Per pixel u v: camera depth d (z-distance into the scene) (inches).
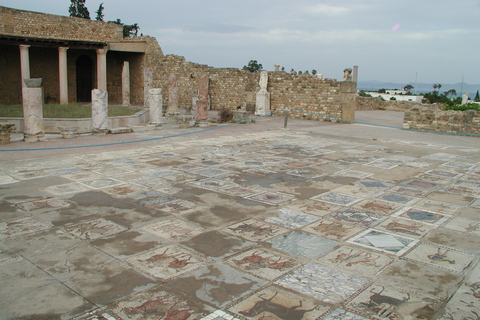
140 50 1375.5
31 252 201.6
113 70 1438.2
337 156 489.1
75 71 1320.1
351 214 268.1
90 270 183.3
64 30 1268.5
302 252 205.9
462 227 246.1
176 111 957.2
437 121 759.1
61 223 242.7
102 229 233.8
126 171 384.8
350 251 207.9
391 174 392.8
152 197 299.9
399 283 174.9
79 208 271.1
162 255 199.8
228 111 885.2
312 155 492.7
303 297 161.9
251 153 498.6
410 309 154.1
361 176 382.3
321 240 222.2
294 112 1018.7
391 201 300.2
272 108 1064.2
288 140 621.9
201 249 207.8
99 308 152.6
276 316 148.2
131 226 239.5
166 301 157.8
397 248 212.7
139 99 1428.4
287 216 262.4
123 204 281.7
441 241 223.3
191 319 145.8
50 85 1270.9
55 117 726.5
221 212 268.4
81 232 228.8
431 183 358.3
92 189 319.3
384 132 749.9
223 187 333.1
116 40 1362.0
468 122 728.3
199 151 505.4
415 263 195.0
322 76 1031.6
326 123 905.5
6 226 236.7
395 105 1360.7
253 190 325.4
